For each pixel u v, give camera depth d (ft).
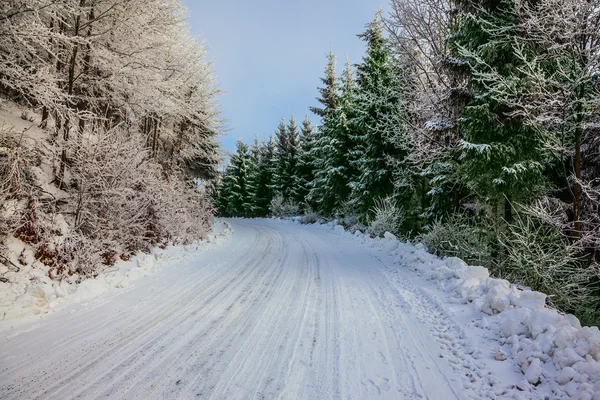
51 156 25.21
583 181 25.39
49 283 18.21
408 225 52.54
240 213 161.89
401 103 44.37
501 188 27.40
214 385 9.75
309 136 111.04
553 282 22.48
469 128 29.04
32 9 19.69
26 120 28.73
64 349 12.00
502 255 27.48
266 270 26.18
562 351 10.38
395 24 43.24
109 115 36.96
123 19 29.71
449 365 11.13
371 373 10.56
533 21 24.26
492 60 28.12
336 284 21.77
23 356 11.37
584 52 24.12
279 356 11.65
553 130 27.50
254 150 170.30
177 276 23.76
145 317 15.44
